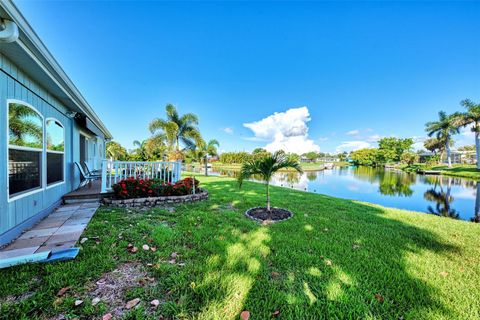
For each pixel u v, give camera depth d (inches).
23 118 129.0
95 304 61.1
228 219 152.0
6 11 83.1
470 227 151.6
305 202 229.1
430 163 1376.7
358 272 84.2
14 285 68.0
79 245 100.3
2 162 106.6
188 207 184.1
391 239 123.2
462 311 64.0
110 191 201.5
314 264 90.0
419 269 88.3
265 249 102.5
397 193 458.6
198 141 557.9
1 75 107.7
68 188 208.2
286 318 59.3
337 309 63.1
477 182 663.8
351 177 846.5
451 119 971.9
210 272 80.0
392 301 67.6
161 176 251.9
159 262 86.4
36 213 138.9
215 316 58.7
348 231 134.7
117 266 82.2
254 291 70.1
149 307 61.2
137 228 124.2
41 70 128.3
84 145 297.6
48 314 57.0
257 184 419.2
